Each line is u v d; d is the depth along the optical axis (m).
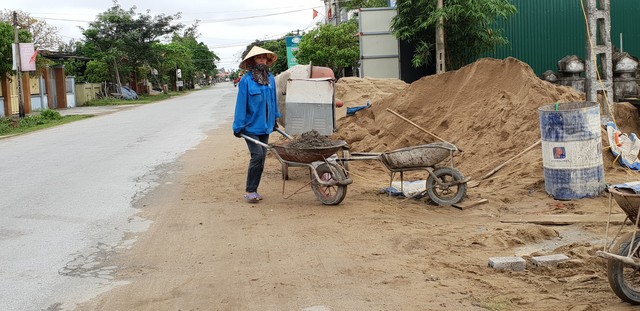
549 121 8.58
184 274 6.14
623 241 4.93
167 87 88.06
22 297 5.61
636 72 16.53
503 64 12.28
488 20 19.16
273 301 5.30
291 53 56.25
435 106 13.16
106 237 7.66
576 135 8.42
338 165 8.91
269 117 9.37
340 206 8.81
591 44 12.01
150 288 5.75
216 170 12.55
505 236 6.89
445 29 19.91
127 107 45.16
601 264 5.88
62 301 5.48
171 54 84.44
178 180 11.57
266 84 9.26
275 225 7.89
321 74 12.43
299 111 11.44
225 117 28.38
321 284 5.67
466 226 7.58
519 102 11.27
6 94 37.25
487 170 10.25
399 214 8.29
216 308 5.20
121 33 61.91
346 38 38.75
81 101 52.34
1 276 6.23
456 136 11.80
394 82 21.14
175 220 8.41
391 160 9.05
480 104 12.07
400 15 20.45
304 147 8.91
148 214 8.84
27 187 11.20
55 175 12.52
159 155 15.24
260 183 10.87
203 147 16.66
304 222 7.97
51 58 47.28
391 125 13.29
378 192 9.77
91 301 5.46
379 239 7.07
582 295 5.16
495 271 5.86
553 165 8.59
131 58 64.19
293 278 5.86
